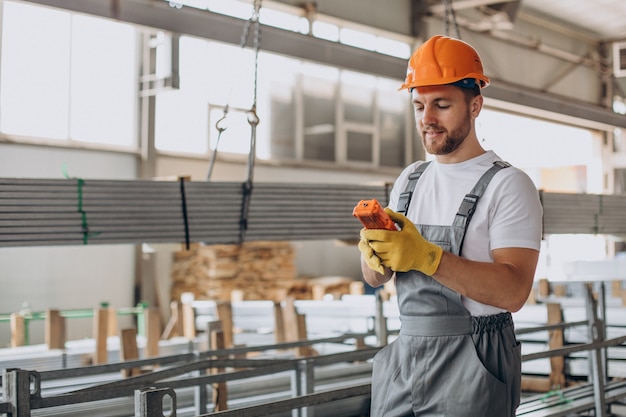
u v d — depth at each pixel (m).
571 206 4.77
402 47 10.29
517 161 13.00
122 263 8.75
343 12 9.51
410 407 1.90
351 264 10.93
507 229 1.79
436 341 1.84
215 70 9.67
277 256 8.93
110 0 4.57
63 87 8.32
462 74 1.81
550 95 7.75
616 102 12.14
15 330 5.59
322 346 5.82
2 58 7.87
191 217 3.44
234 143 9.88
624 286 7.02
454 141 1.84
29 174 8.00
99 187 3.20
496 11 9.24
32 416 3.12
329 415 4.30
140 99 8.91
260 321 6.57
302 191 3.79
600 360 3.74
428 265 1.68
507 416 1.81
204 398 3.19
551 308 4.78
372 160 11.52
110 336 6.29
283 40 5.48
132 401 3.43
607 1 10.18
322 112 10.96
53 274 8.18
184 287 8.91
